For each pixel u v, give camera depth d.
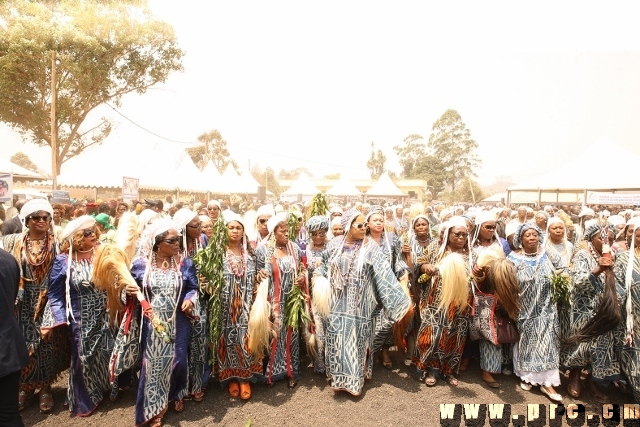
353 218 4.29
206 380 4.20
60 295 3.68
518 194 44.19
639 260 3.85
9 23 16.94
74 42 17.19
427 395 4.32
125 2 18.09
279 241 4.37
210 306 4.04
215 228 4.00
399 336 4.99
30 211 3.71
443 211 8.40
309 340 4.82
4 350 2.64
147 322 3.56
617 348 4.02
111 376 3.62
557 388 4.54
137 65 19.17
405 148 81.94
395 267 4.87
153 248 3.71
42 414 3.84
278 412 3.96
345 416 3.91
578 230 8.59
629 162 21.12
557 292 4.17
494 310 4.38
